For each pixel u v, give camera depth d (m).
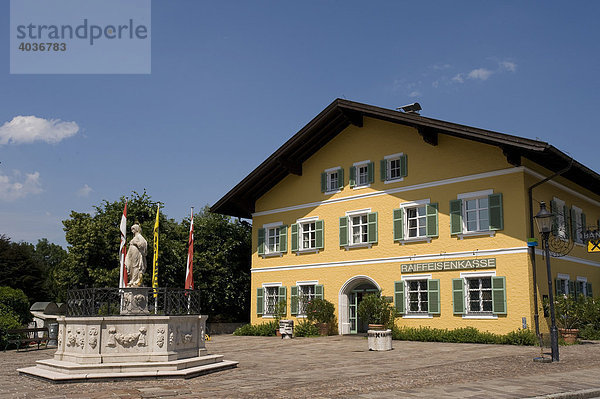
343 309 27.33
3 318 24.33
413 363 15.67
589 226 26.47
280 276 30.34
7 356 20.55
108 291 14.42
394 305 25.14
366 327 27.23
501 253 22.19
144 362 13.68
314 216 29.20
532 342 20.20
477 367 14.29
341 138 28.67
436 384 11.48
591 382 11.55
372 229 26.52
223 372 14.41
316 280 28.59
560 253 23.66
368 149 27.39
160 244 32.34
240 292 36.34
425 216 24.92
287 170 30.56
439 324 23.53
